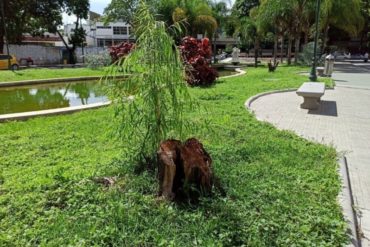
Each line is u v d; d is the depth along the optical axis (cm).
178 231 278
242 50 5269
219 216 299
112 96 381
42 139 562
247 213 304
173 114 375
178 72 361
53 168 423
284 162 443
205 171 334
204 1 2977
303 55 2612
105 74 380
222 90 1139
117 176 385
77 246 254
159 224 287
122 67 362
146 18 354
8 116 718
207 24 2802
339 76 1877
